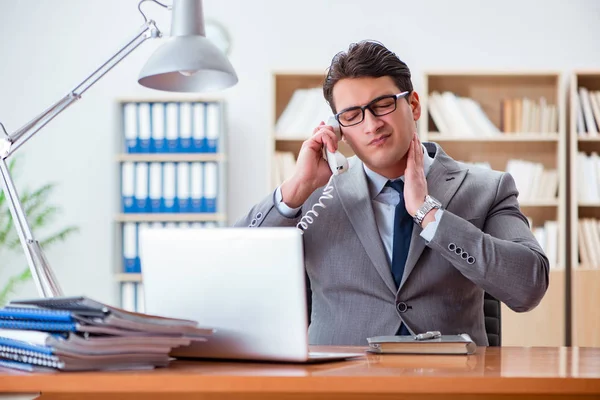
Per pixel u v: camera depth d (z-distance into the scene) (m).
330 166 2.06
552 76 4.89
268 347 1.40
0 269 5.24
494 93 5.02
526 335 4.44
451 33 5.15
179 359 1.51
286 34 5.22
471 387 1.14
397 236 2.10
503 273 1.87
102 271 5.25
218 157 4.85
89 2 5.30
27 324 1.29
